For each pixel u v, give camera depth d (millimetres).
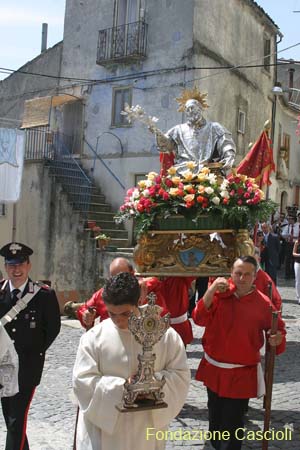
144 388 2885
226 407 4414
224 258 5973
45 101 18781
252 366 4457
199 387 6918
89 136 19969
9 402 4262
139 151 18641
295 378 7449
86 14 20391
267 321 4480
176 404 3068
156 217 6004
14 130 13914
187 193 5891
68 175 17406
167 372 3090
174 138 7684
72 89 20594
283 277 20047
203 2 18125
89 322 4742
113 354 3051
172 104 18031
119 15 19516
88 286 15812
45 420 5750
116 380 2977
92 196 18672
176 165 7344
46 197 17031
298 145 27938
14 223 17000
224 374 4406
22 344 4312
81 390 3029
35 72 22094
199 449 4961
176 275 5965
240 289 4434
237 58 20266
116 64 19344
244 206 5770
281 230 20828
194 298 11281
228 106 19703
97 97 19844
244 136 20891
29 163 17531
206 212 5855
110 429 2936
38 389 6801
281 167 25328
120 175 19062
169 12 18234
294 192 27594
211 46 18547
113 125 19344
